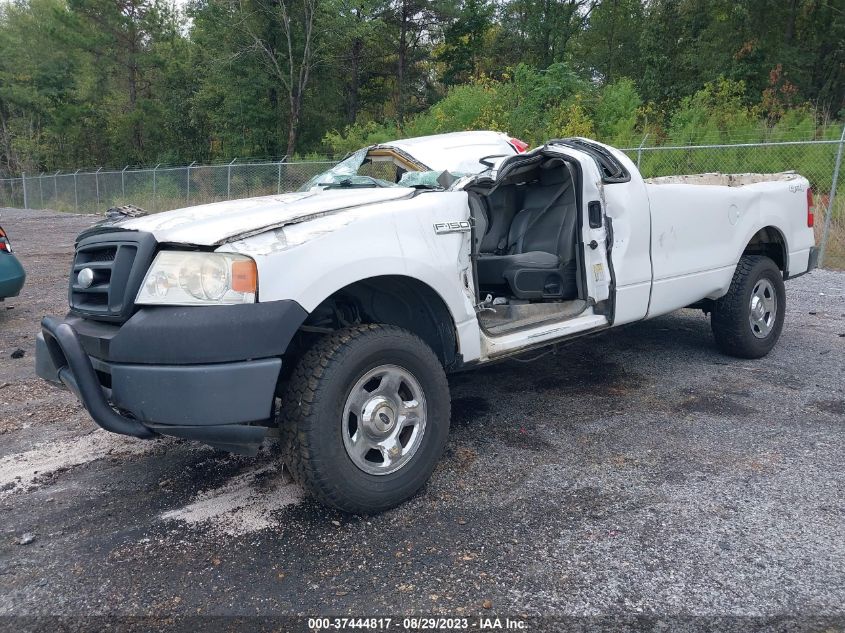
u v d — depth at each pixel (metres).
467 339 3.57
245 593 2.63
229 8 31.45
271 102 34.38
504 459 3.76
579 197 4.30
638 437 4.02
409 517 3.16
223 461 3.88
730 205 5.25
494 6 34.62
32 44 44.34
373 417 3.10
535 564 2.75
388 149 5.93
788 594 2.52
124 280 3.00
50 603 2.62
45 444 4.19
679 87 25.58
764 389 4.80
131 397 2.85
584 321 4.27
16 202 34.78
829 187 12.43
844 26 23.03
